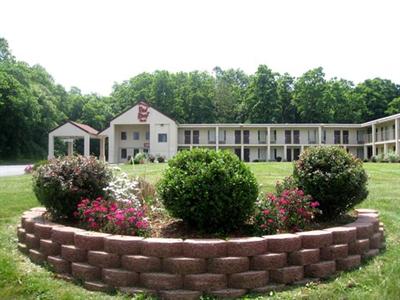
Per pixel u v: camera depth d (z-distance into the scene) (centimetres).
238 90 7431
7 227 682
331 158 605
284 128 4869
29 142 5775
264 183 1287
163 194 511
